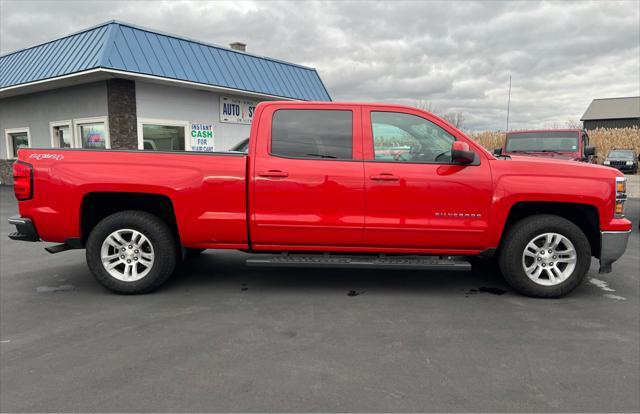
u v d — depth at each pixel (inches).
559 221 174.2
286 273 219.0
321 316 159.5
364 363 123.4
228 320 155.4
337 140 179.3
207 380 114.1
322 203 176.2
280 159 177.5
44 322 153.7
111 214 190.1
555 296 178.5
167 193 176.9
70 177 177.3
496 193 173.2
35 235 181.5
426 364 123.0
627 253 265.0
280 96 653.9
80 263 238.4
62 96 554.9
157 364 122.7
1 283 200.7
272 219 177.5
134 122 509.7
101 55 450.6
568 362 124.5
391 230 175.6
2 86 560.1
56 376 116.3
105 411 100.6
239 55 621.6
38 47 554.9
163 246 180.2
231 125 635.5
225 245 182.5
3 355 128.5
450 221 175.0
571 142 410.0
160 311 164.6
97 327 149.1
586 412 100.7
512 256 177.0
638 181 854.5
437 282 203.9
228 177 177.0
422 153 179.6
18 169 179.6
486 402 104.4
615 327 150.1
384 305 171.6
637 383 113.3
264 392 108.4
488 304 173.3
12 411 100.4
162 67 502.0
